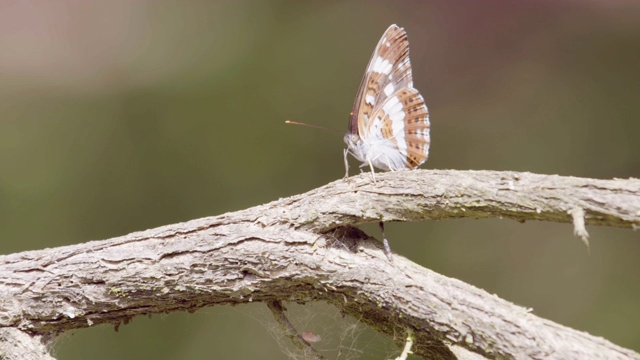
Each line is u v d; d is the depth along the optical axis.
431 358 0.77
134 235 0.77
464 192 0.76
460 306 0.76
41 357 0.77
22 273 0.77
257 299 0.77
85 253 0.77
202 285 0.77
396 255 0.77
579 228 0.75
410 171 0.77
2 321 0.77
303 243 0.77
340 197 0.77
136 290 0.77
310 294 0.77
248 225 0.77
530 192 0.75
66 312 0.77
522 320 0.75
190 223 0.77
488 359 0.76
